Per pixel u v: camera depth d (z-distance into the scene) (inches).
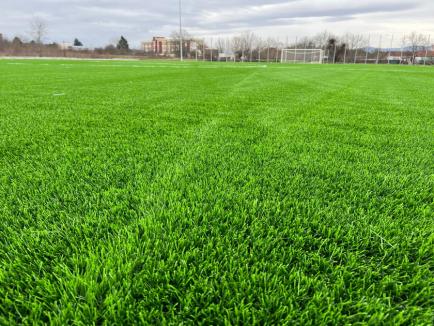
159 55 2465.6
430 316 33.0
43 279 36.2
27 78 406.3
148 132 114.8
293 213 54.2
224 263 40.2
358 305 33.8
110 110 164.6
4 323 31.2
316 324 31.9
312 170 76.9
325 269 39.8
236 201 57.9
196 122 135.0
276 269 38.9
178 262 40.4
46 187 63.9
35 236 45.7
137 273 37.7
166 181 66.7
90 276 36.1
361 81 447.2
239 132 117.0
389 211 56.3
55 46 2178.9
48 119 137.2
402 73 737.0
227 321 31.5
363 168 79.8
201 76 502.3
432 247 44.3
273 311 33.5
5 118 138.3
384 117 157.2
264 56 2244.1
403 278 38.5
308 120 144.1
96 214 52.3
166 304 34.3
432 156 92.2
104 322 31.2
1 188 63.7
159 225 47.5
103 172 72.7
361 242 45.7
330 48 2087.8
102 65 964.6
